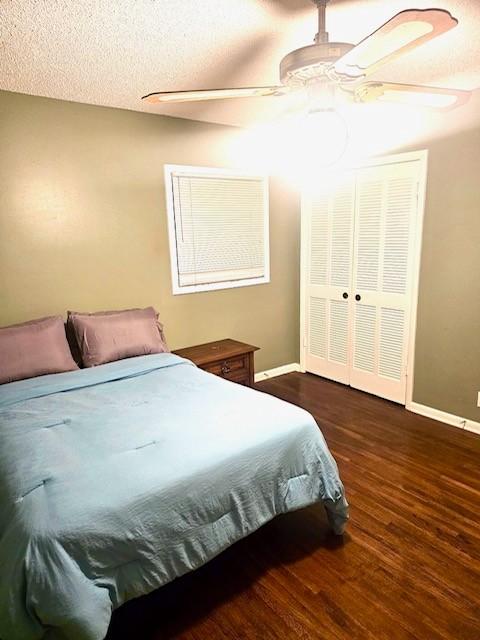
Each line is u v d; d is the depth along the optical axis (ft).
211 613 5.04
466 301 9.11
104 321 8.69
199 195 10.70
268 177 11.97
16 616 3.57
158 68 6.87
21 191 8.18
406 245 10.08
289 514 6.87
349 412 10.64
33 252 8.48
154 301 10.36
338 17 5.36
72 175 8.71
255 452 5.28
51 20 5.22
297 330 13.84
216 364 10.16
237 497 5.08
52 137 8.38
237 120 10.32
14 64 6.57
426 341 10.05
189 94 5.09
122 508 4.17
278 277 12.92
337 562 5.77
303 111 9.35
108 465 4.69
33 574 3.62
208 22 5.38
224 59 6.56
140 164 9.59
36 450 4.99
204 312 11.37
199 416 5.94
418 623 4.83
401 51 3.92
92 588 3.86
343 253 11.75
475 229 8.72
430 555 5.85
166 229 10.25
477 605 5.04
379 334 11.17
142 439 5.27
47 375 7.57
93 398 6.67
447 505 6.91
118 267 9.64
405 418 10.22
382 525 6.48
